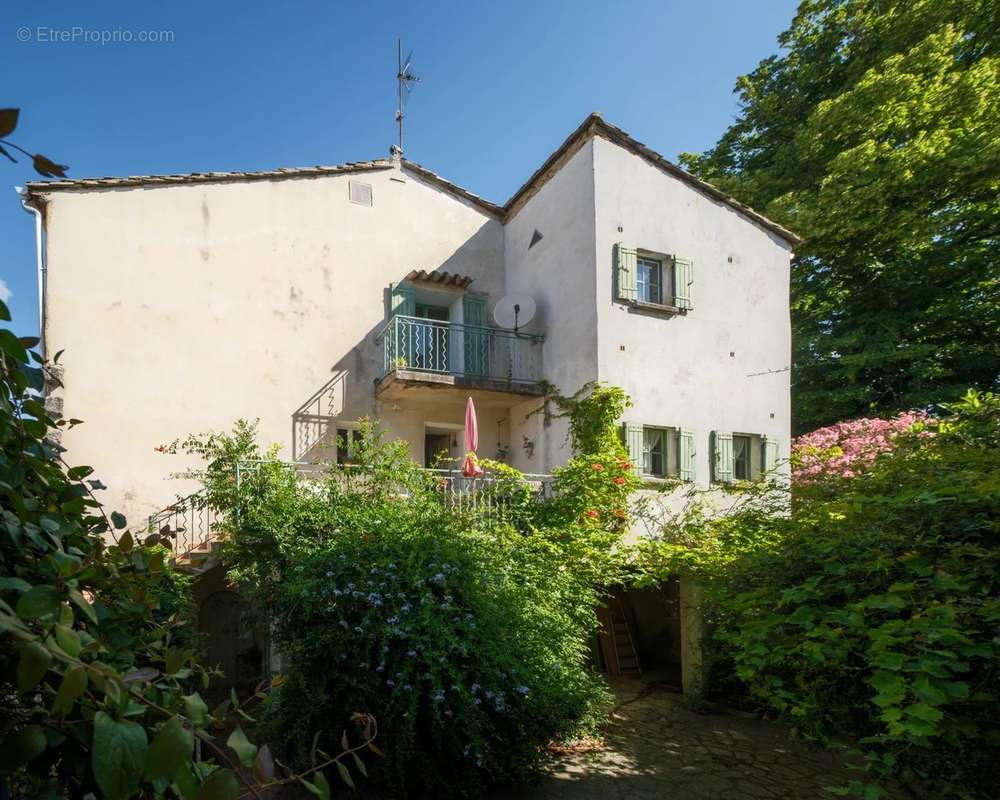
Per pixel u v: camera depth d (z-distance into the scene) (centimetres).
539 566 659
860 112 1288
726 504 941
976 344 1369
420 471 720
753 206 1541
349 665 482
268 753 123
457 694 457
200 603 831
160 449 720
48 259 784
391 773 448
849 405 1430
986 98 1222
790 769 546
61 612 111
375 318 986
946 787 299
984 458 419
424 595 505
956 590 336
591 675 624
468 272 1087
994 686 295
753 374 1020
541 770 510
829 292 1511
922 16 1339
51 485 156
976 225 1320
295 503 618
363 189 1010
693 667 747
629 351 893
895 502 404
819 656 354
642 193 941
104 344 797
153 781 108
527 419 1000
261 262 911
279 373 902
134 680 114
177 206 864
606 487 777
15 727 106
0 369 128
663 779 521
